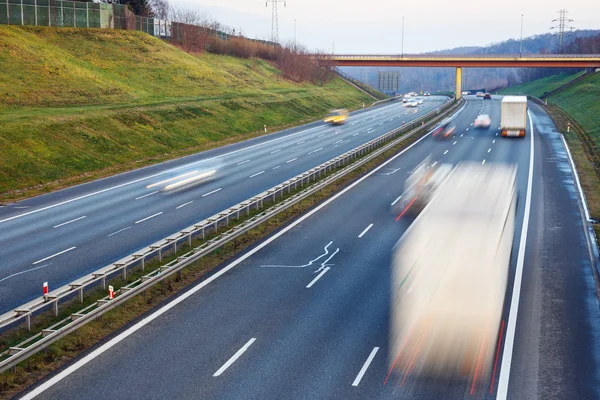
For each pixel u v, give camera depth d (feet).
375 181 151.53
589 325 67.97
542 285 80.84
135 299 74.13
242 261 90.02
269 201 129.80
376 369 56.13
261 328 65.87
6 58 258.57
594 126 266.16
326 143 225.97
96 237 101.76
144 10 435.53
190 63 356.59
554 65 433.89
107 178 162.91
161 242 88.58
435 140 231.30
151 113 238.68
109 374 55.31
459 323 58.08
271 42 526.16
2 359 58.03
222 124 260.83
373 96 515.09
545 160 182.70
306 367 56.65
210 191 140.67
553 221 113.80
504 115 239.50
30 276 82.53
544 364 58.18
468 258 58.34
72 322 60.80
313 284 79.97
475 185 70.13
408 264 65.26
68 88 251.60
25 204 131.54
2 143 167.84
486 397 51.52
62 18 333.62
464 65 459.73
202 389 52.49
